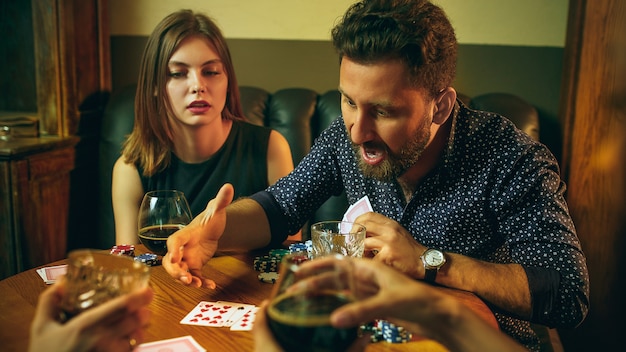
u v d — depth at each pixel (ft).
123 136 9.00
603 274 8.59
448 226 5.15
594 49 8.13
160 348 3.16
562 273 4.29
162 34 6.47
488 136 4.97
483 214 5.00
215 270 4.48
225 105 7.25
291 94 9.15
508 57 9.37
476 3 9.29
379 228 4.35
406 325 2.51
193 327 3.45
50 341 2.27
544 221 4.59
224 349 3.18
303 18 9.91
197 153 6.95
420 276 4.19
